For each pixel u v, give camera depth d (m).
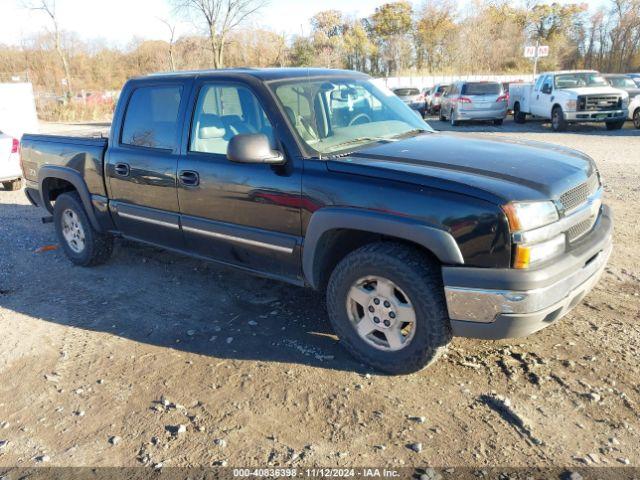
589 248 3.43
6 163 9.87
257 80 4.02
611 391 3.32
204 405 3.38
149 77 4.84
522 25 68.62
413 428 3.09
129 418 3.30
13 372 3.86
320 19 63.75
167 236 4.75
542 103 18.66
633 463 2.78
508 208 3.01
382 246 3.44
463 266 3.13
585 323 4.14
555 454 2.85
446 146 3.89
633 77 23.97
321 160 3.64
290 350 3.96
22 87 18.09
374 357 3.60
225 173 4.07
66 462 2.96
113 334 4.34
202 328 4.36
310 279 3.79
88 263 5.77
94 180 5.25
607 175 9.38
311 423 3.18
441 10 61.47
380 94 4.77
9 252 6.48
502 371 3.58
